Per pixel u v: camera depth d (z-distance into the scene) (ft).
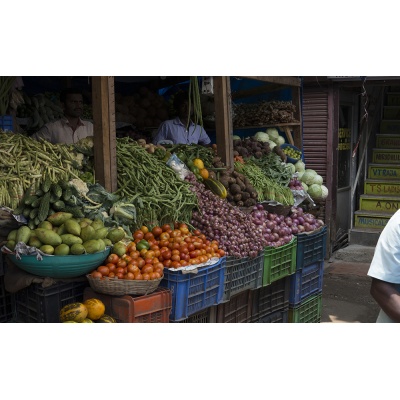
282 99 25.26
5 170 11.85
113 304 10.91
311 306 17.76
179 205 13.57
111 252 11.39
